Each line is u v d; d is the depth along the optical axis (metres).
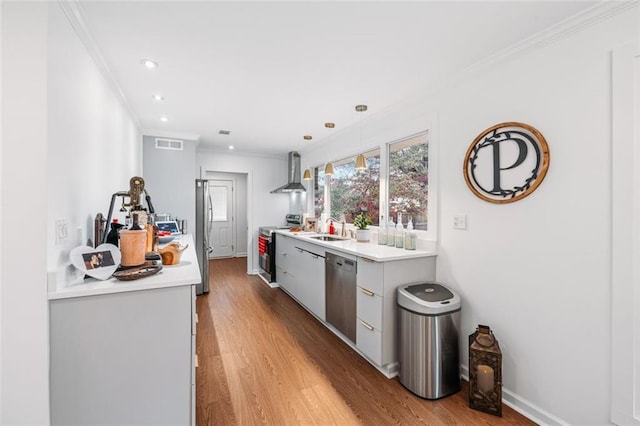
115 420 1.23
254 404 1.77
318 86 2.27
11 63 1.07
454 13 1.41
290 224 5.04
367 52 1.77
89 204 1.59
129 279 1.30
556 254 1.54
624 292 1.30
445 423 1.63
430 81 2.17
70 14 1.31
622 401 1.31
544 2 1.33
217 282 4.59
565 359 1.51
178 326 1.32
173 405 1.31
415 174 2.61
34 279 1.09
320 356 2.36
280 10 1.38
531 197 1.66
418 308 1.88
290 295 3.96
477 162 1.93
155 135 3.71
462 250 2.07
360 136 3.33
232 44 1.68
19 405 1.09
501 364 1.70
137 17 1.42
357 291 2.37
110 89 2.06
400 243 2.55
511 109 1.75
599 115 1.38
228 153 5.03
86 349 1.18
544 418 1.59
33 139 1.09
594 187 1.40
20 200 1.08
